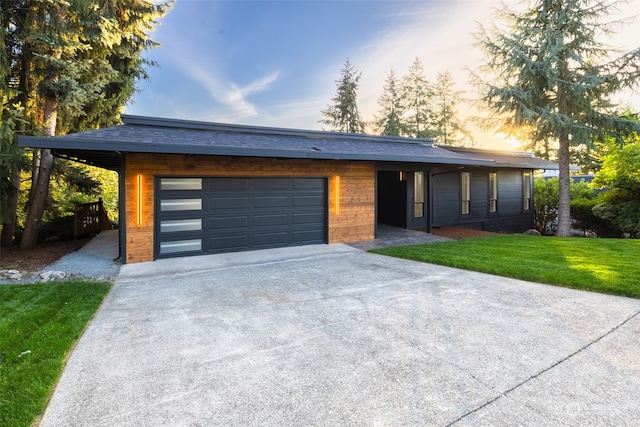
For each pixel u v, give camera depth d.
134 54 11.18
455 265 6.66
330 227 9.54
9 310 4.20
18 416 2.20
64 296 4.81
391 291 5.07
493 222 14.87
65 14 8.68
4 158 7.77
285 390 2.53
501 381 2.61
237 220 8.29
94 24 8.88
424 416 2.21
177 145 6.35
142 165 7.14
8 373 2.72
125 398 2.44
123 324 3.86
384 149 10.28
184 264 7.00
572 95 12.10
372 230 10.30
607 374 2.69
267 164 8.60
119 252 7.57
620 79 11.60
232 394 2.48
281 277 6.00
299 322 3.88
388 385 2.57
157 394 2.49
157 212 7.36
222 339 3.44
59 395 2.47
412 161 9.36
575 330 3.54
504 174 15.20
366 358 3.00
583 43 11.95
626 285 4.89
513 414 2.21
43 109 9.74
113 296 4.95
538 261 6.62
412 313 4.11
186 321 3.95
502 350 3.12
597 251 7.68
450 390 2.49
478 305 4.37
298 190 9.12
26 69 9.07
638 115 13.48
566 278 5.34
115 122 11.68
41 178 9.27
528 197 16.19
